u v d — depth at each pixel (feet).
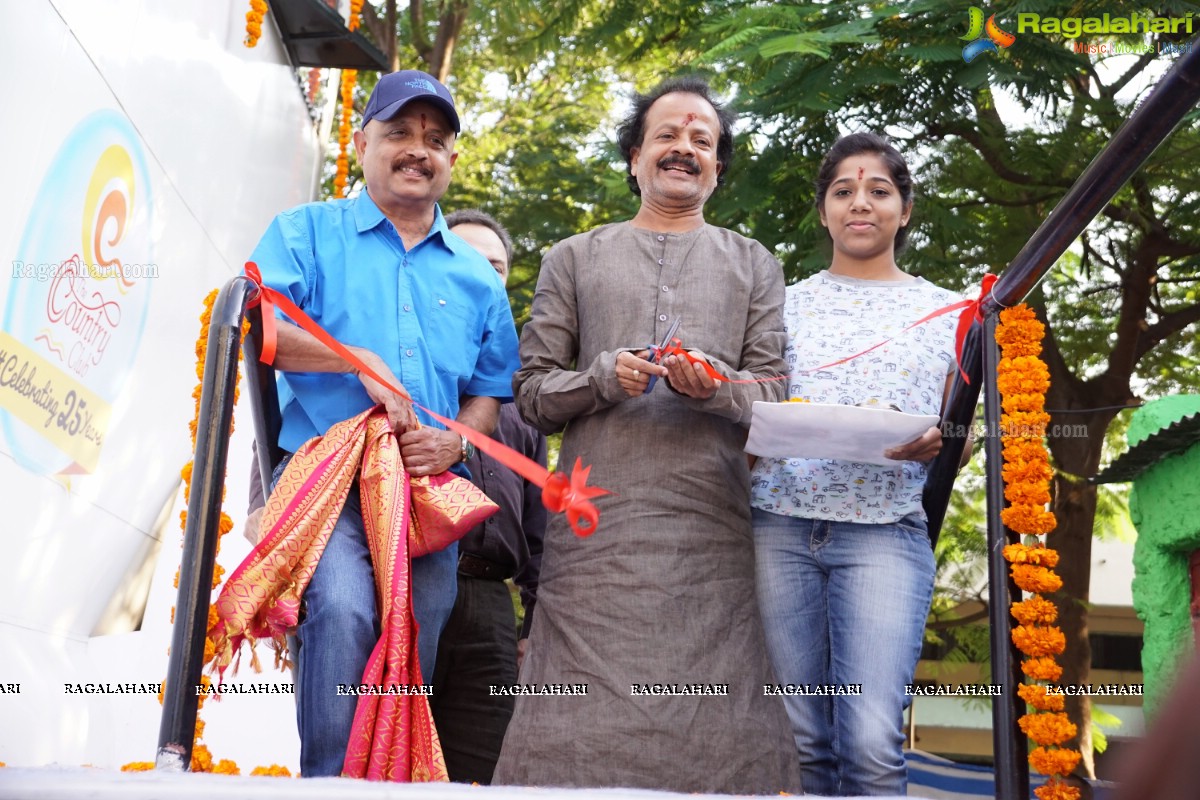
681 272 10.48
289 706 13.38
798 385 10.85
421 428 9.66
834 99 21.83
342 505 9.09
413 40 33.32
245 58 15.88
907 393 10.68
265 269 9.74
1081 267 26.84
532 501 13.62
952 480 10.63
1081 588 25.13
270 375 9.53
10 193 8.60
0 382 8.78
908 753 16.05
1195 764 1.98
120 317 11.27
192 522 6.98
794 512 10.49
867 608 10.10
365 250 10.21
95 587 11.50
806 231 22.45
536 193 29.17
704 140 10.87
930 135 23.71
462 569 12.80
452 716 12.71
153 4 11.72
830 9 23.09
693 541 9.73
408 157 10.28
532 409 10.19
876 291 11.36
